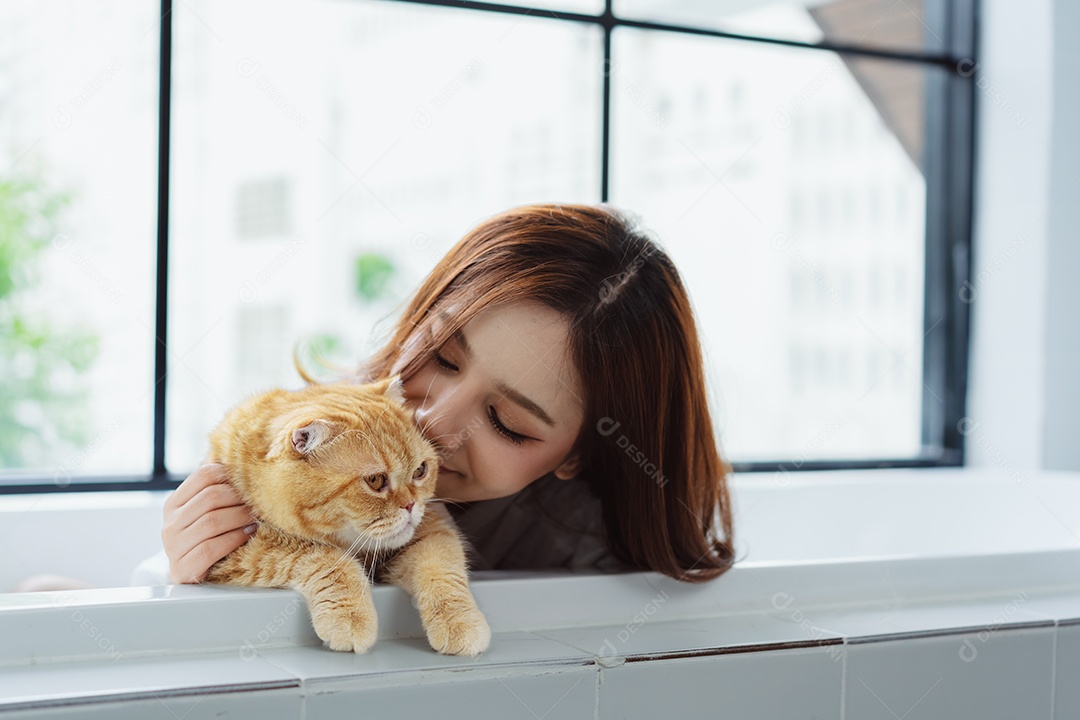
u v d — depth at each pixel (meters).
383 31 7.27
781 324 5.95
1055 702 1.18
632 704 0.96
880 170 5.32
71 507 1.73
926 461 2.59
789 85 5.75
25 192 5.02
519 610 1.07
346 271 7.46
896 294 5.21
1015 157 2.48
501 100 7.17
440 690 0.88
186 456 6.64
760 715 1.02
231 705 0.81
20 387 5.14
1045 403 2.42
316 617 0.93
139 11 5.10
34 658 0.86
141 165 5.24
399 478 1.02
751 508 2.11
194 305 7.11
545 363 1.17
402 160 7.40
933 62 2.60
